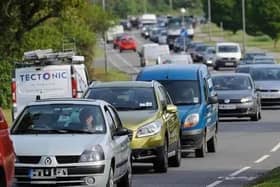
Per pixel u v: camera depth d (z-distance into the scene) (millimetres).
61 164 25625
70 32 86188
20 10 57969
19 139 26500
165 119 34656
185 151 43156
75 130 27344
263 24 171875
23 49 67125
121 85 36031
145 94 35406
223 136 51469
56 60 47500
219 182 31234
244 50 142000
